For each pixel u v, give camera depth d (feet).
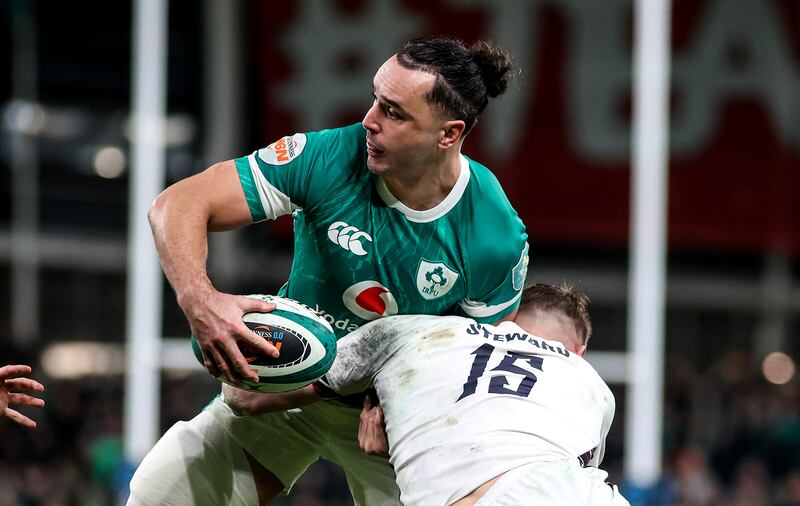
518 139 110.42
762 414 118.73
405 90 32.07
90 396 127.13
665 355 175.83
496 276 35.40
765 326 179.52
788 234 116.57
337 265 34.55
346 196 33.96
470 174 34.32
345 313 35.47
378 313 35.27
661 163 73.46
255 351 32.09
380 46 105.19
